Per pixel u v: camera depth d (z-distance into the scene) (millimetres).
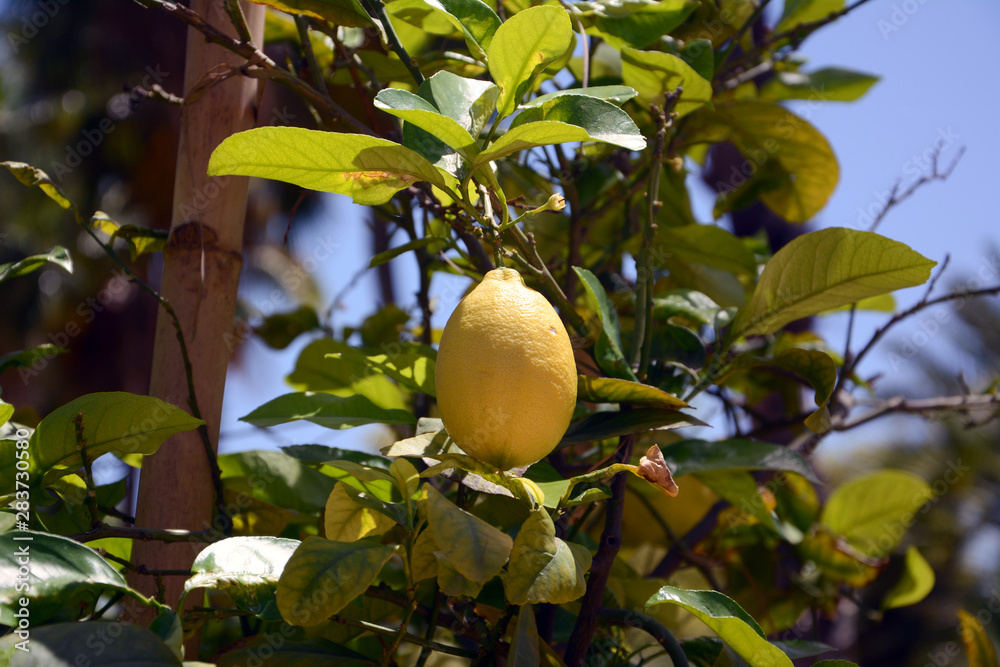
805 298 857
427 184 914
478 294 749
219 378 861
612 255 1065
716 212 1226
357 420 880
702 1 1043
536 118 797
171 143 5215
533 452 735
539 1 938
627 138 774
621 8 941
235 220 872
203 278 856
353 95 1057
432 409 1039
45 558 724
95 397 774
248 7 888
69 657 692
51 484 830
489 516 923
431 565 756
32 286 5137
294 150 759
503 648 795
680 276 1062
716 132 1094
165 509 837
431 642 791
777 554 1150
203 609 782
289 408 893
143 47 5195
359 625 787
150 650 704
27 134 5453
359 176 776
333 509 775
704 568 1074
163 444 844
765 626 1101
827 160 1102
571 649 814
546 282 834
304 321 1192
